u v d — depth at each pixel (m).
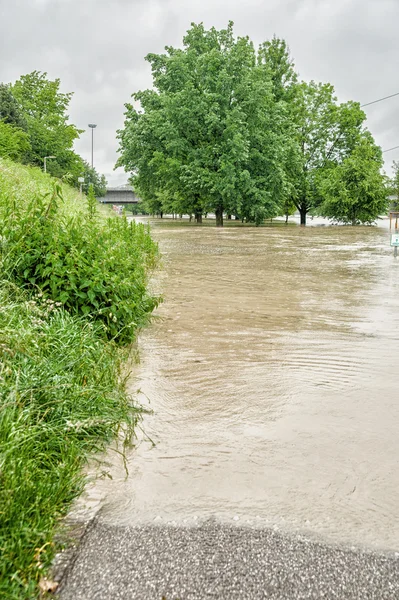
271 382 4.61
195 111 38.50
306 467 3.13
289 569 2.26
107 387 4.08
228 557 2.33
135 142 41.81
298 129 52.97
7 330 4.12
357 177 48.72
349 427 3.67
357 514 2.66
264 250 18.41
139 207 134.38
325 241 23.31
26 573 2.16
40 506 2.50
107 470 3.12
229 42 42.34
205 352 5.55
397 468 3.12
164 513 2.68
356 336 6.20
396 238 15.52
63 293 5.20
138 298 6.53
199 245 20.80
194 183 38.81
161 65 43.22
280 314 7.45
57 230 5.97
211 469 3.12
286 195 43.72
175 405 4.10
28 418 3.22
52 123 61.16
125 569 2.25
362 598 2.10
